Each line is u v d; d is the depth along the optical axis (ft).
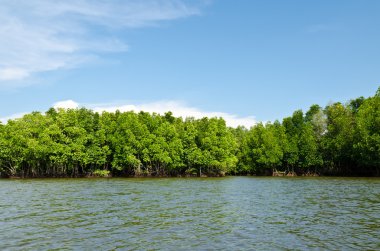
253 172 446.19
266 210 111.14
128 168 381.40
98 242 69.82
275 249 64.69
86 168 388.37
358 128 330.13
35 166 362.33
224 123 400.88
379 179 290.15
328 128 386.73
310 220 92.73
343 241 69.87
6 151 347.77
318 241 70.18
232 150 429.38
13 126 358.43
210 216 99.71
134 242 69.77
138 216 99.60
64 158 343.46
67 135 361.92
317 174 400.88
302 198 143.33
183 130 404.16
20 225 86.79
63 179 321.52
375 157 319.88
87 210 110.93
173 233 77.71
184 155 392.88
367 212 104.42
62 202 131.03
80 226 85.40
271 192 172.86
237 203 128.88
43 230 80.94
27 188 201.26
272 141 416.87
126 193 167.22
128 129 364.99
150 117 396.16
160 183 250.37
